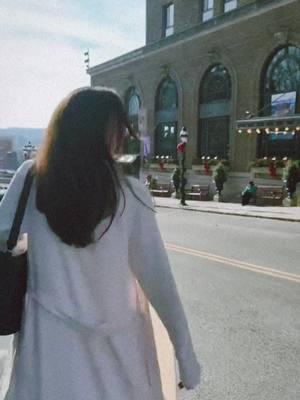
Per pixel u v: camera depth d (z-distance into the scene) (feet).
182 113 112.68
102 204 4.98
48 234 5.12
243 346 14.97
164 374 6.26
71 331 5.06
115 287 5.18
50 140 5.15
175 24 121.29
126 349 5.26
